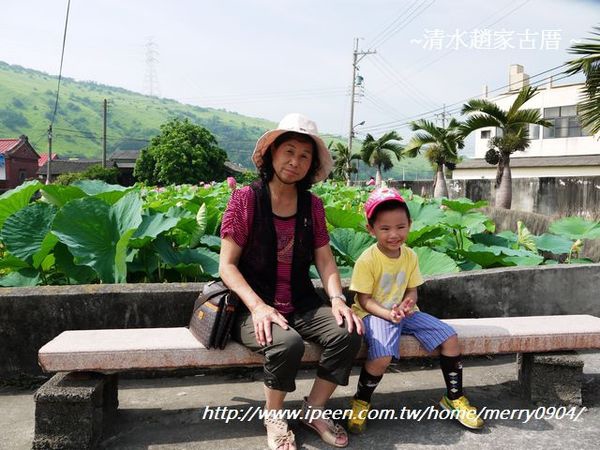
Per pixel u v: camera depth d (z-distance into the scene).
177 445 2.61
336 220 5.30
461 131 16.09
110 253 3.95
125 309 3.41
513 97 29.52
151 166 35.38
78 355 2.53
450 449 2.57
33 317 3.34
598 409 3.00
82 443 2.51
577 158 26.39
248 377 3.47
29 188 4.74
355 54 36.84
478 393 3.21
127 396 3.18
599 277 4.09
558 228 6.82
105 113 37.53
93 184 5.99
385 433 2.72
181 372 3.49
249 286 2.60
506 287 3.96
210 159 35.50
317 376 2.68
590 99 9.14
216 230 5.27
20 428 2.77
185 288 3.48
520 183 16.61
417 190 24.89
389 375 3.51
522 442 2.64
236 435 2.70
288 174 2.60
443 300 3.87
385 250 2.88
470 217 6.60
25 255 3.97
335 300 2.69
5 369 3.33
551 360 2.98
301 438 2.66
